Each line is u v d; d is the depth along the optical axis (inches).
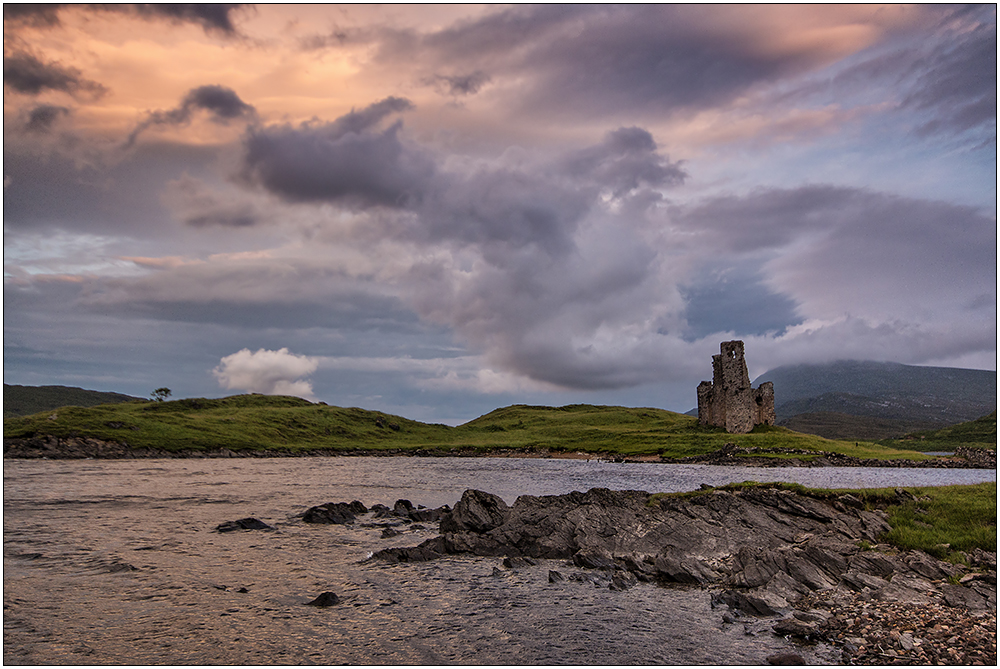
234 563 1253.1
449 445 6948.8
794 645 797.9
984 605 874.1
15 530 1561.3
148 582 1104.8
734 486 1588.3
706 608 956.6
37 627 877.8
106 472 3454.7
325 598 985.5
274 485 2837.1
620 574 1106.1
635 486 2829.7
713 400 6097.4
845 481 2923.2
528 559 1245.1
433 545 1352.1
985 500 1362.0
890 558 1077.8
